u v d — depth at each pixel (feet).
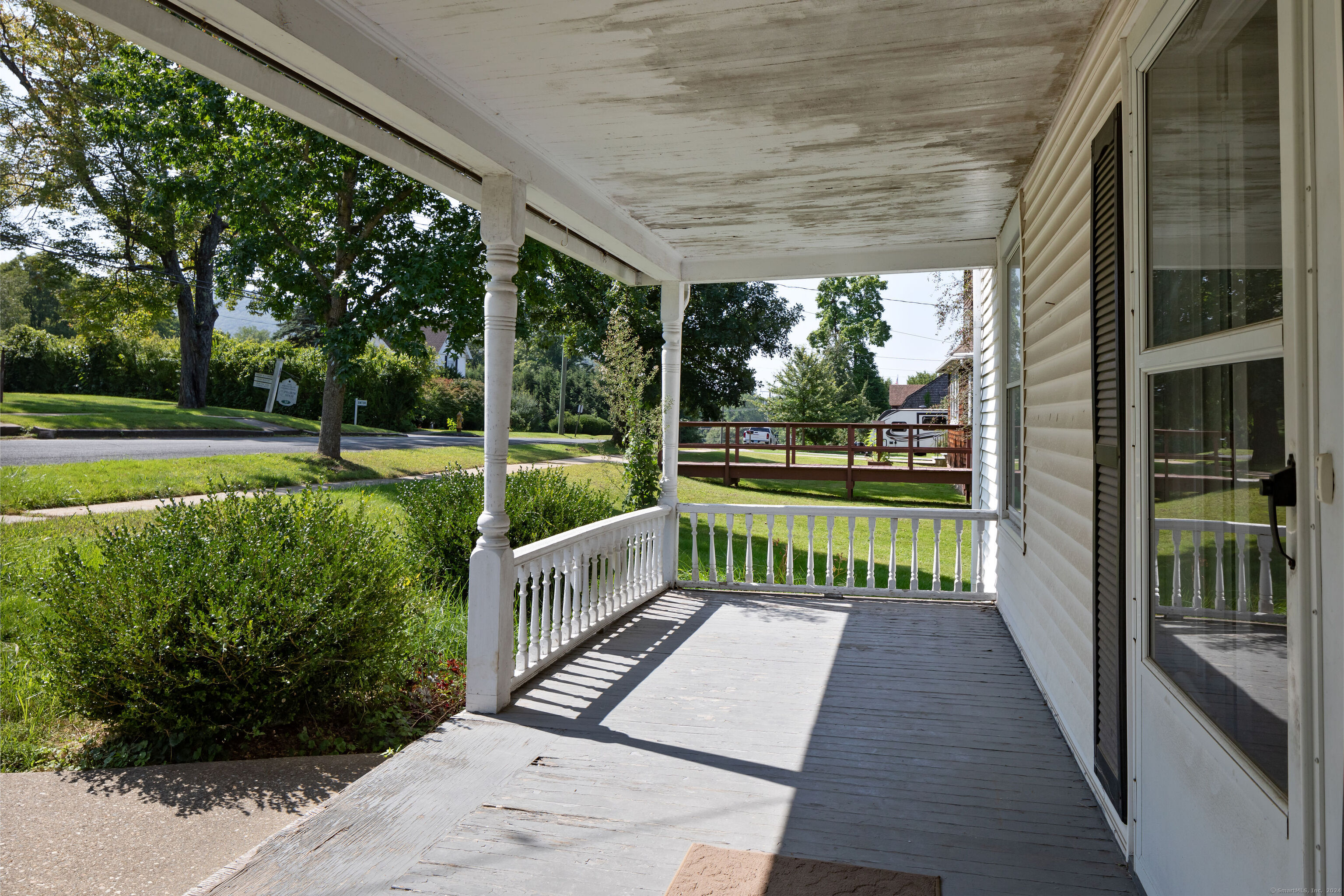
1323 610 4.30
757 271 22.15
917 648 16.81
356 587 13.61
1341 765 4.11
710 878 7.95
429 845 8.69
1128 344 8.00
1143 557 7.64
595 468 49.73
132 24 7.55
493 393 13.16
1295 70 4.54
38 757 12.30
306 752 12.82
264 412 76.18
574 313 60.90
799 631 18.20
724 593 22.79
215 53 8.48
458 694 15.14
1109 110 8.93
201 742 12.37
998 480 20.59
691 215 17.83
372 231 39.88
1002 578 19.57
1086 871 8.15
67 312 63.31
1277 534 4.74
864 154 13.82
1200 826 6.20
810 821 9.26
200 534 13.74
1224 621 5.73
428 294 36.55
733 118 12.12
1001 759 11.06
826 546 36.40
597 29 9.27
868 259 21.38
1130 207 7.91
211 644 12.08
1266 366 5.03
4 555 19.61
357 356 39.78
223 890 7.79
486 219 12.98
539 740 11.73
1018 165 14.58
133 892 8.40
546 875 8.09
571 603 16.84
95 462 35.65
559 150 13.52
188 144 36.94
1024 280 15.70
